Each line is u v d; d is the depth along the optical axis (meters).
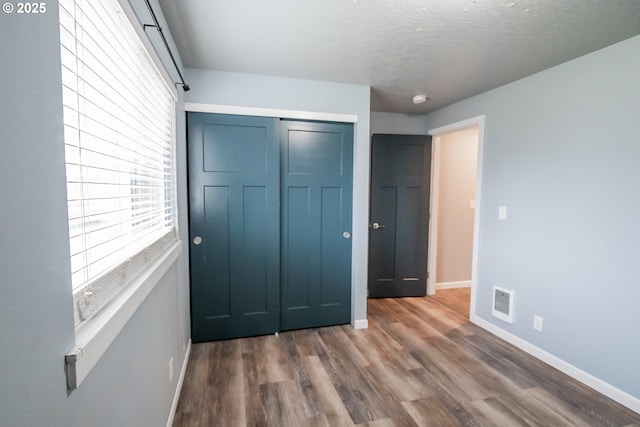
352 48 1.97
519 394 1.91
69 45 0.72
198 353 2.35
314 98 2.58
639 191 1.76
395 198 3.62
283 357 2.30
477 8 1.51
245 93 2.43
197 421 1.65
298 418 1.68
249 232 2.55
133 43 1.13
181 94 2.16
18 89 0.49
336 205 2.79
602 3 1.46
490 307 2.77
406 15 1.59
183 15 1.60
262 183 2.54
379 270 3.65
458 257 4.13
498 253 2.69
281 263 2.71
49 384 0.56
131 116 1.12
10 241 0.47
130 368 1.02
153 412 1.31
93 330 0.72
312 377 2.05
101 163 0.93
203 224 2.45
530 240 2.41
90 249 0.82
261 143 2.51
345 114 2.66
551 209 2.25
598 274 1.96
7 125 0.46
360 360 2.28
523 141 2.46
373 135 3.53
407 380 2.04
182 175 2.19
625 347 1.82
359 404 1.79
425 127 3.80
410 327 2.87
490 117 2.79
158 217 1.60
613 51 1.87
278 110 2.50
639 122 1.76
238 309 2.58
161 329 1.46
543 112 2.30
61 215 0.62
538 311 2.34
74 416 0.65
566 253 2.15
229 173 2.46
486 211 2.81
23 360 0.49
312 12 1.57
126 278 1.01
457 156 4.01
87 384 0.71
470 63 2.19
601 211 1.94
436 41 1.87
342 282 2.87
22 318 0.49
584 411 1.76
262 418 1.68
